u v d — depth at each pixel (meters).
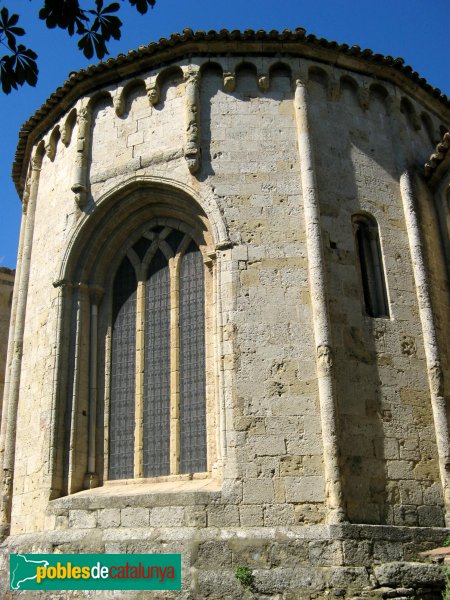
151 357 21.28
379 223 21.19
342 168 21.36
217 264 19.81
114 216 22.25
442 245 22.23
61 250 22.22
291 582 16.27
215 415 19.23
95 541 17.94
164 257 22.12
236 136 21.30
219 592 16.44
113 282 22.55
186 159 21.05
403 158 22.36
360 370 18.89
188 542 17.03
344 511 16.95
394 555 16.86
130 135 22.52
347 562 16.30
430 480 18.55
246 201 20.39
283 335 18.88
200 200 20.61
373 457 18.11
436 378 19.59
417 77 23.47
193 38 22.05
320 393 18.11
